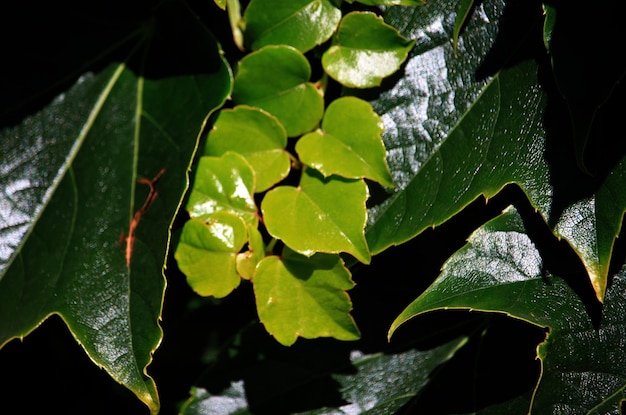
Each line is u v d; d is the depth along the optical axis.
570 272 0.55
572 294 0.55
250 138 0.56
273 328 0.56
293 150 0.56
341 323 0.56
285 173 0.56
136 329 0.55
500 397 0.57
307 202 0.55
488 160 0.55
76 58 0.57
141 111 0.56
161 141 0.56
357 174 0.55
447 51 0.56
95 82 0.57
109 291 0.56
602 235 0.54
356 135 0.55
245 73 0.56
